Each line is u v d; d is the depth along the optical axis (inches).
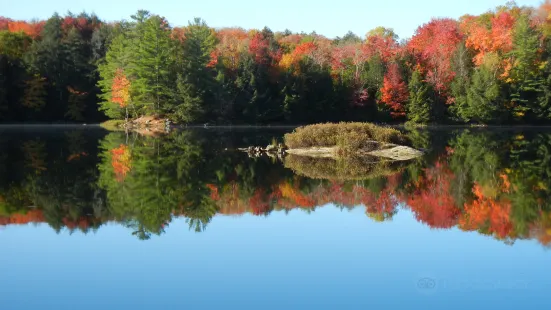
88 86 2551.7
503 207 537.0
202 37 2340.1
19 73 2340.1
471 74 2406.5
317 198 596.4
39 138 1540.4
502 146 1305.4
